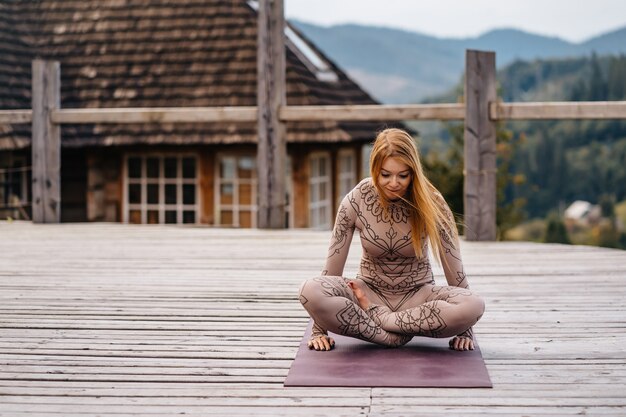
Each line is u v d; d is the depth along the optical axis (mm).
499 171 14453
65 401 3068
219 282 5215
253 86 11555
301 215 11547
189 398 3088
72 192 11766
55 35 12461
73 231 7699
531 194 39344
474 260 6012
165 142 11180
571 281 5203
